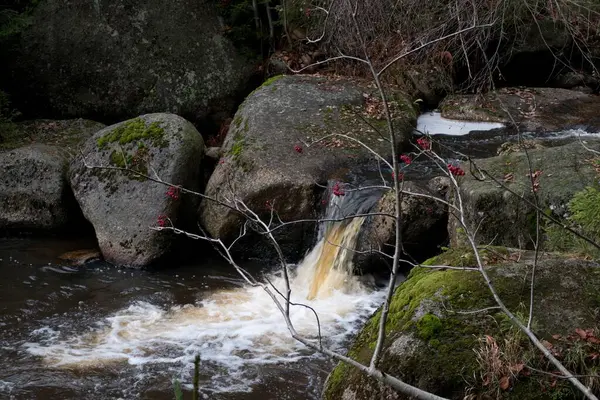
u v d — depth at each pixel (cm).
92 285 644
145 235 687
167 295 625
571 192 530
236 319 580
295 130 757
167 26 987
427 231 636
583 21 945
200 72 985
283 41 1023
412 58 919
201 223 720
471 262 416
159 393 470
